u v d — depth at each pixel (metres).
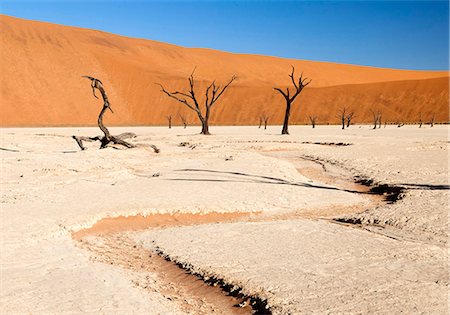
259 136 51.03
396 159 27.36
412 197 15.67
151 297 7.85
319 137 49.47
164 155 28.84
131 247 10.79
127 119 127.56
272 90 145.38
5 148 34.88
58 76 125.62
